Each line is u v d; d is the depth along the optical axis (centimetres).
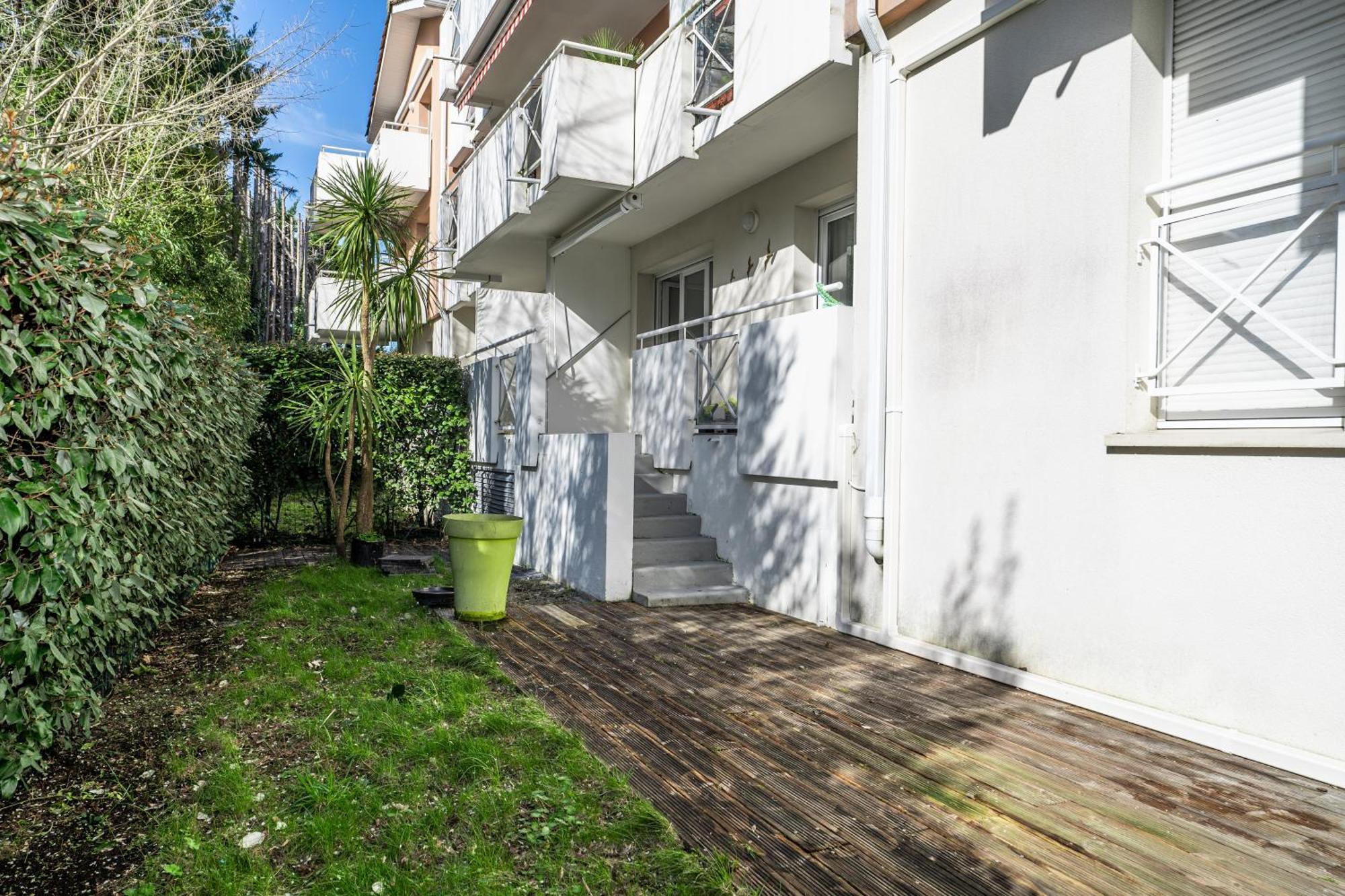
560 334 1109
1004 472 491
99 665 360
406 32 2100
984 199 507
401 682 464
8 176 293
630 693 466
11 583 273
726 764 364
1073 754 377
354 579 810
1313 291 372
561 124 846
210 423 598
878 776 351
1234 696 380
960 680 493
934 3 537
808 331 663
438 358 1226
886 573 578
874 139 573
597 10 1140
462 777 340
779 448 695
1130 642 423
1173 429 430
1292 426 380
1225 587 382
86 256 334
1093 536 441
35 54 798
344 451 1069
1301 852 288
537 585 841
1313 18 376
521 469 1006
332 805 309
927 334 550
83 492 323
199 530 592
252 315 2042
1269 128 392
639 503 826
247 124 1016
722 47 775
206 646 544
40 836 286
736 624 651
